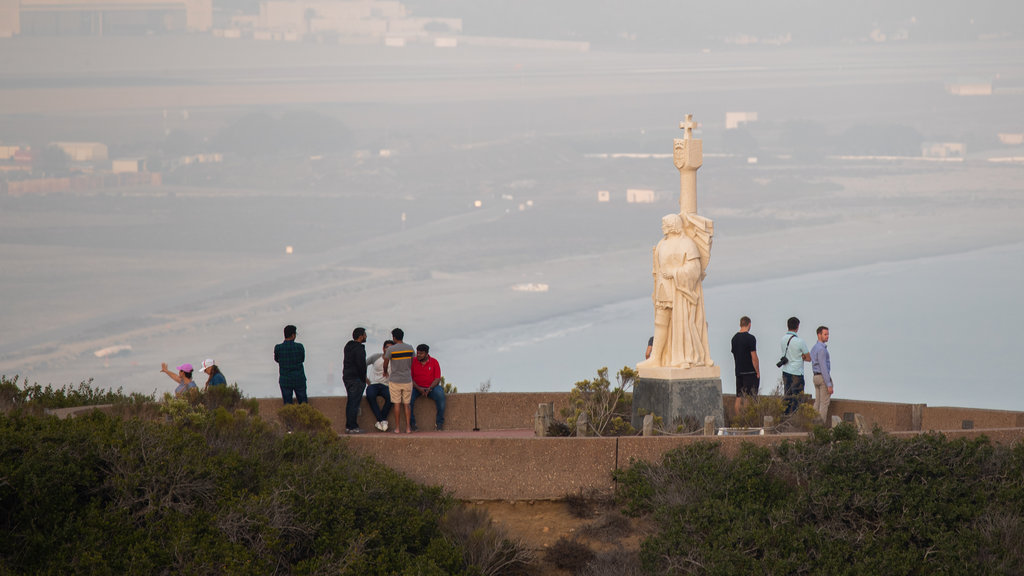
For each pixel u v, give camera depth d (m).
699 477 56.31
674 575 51.56
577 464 58.19
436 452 58.75
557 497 58.00
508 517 57.22
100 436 53.84
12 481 50.03
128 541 50.09
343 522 52.94
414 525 53.62
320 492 53.59
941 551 53.19
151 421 57.94
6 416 57.34
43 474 50.69
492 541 54.25
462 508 56.81
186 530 50.66
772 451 58.09
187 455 53.78
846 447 57.34
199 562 49.59
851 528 54.94
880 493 55.03
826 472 56.62
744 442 58.91
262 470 55.59
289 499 53.25
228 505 52.34
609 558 53.44
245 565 49.84
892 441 58.00
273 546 51.25
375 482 54.81
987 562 53.28
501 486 58.25
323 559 51.25
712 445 58.31
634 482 56.88
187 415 58.78
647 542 52.97
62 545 49.44
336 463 56.72
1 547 48.81
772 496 55.84
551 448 58.22
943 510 55.19
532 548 55.00
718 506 54.19
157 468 52.72
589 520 56.62
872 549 53.44
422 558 52.25
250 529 52.00
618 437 58.41
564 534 55.84
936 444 58.00
